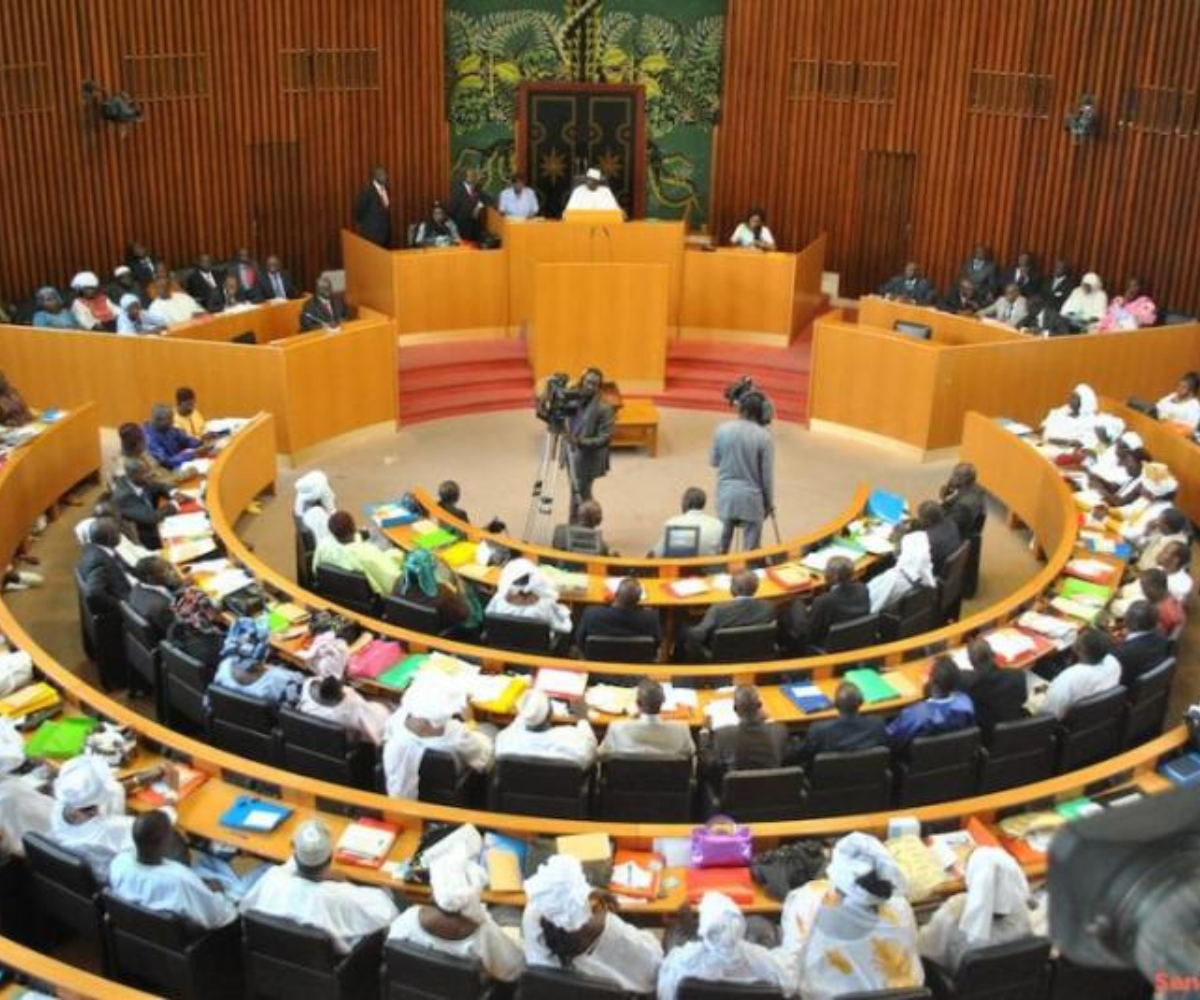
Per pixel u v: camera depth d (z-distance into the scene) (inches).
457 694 278.2
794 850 245.4
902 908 211.0
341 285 738.8
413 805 259.0
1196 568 476.7
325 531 412.5
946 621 429.7
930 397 560.4
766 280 656.4
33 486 464.4
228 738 306.3
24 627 414.3
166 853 227.8
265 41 677.9
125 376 545.0
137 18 634.8
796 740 298.7
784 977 209.2
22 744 272.4
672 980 207.6
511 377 637.9
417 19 711.7
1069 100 661.3
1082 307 645.9
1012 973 217.9
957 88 692.1
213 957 229.1
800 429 605.3
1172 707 388.5
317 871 224.5
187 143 667.4
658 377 621.0
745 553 405.1
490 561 395.2
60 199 628.4
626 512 518.6
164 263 652.1
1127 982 223.5
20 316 600.4
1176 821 61.4
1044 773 307.4
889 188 725.9
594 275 597.9
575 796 277.9
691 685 323.6
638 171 753.0
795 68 724.0
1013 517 509.7
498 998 222.1
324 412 557.6
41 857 238.4
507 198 706.2
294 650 334.6
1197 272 633.6
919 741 289.3
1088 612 366.9
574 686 315.6
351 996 226.2
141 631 343.9
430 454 569.9
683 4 728.3
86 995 207.2
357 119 715.4
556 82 737.0
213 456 473.7
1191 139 625.3
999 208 696.4
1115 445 473.4
